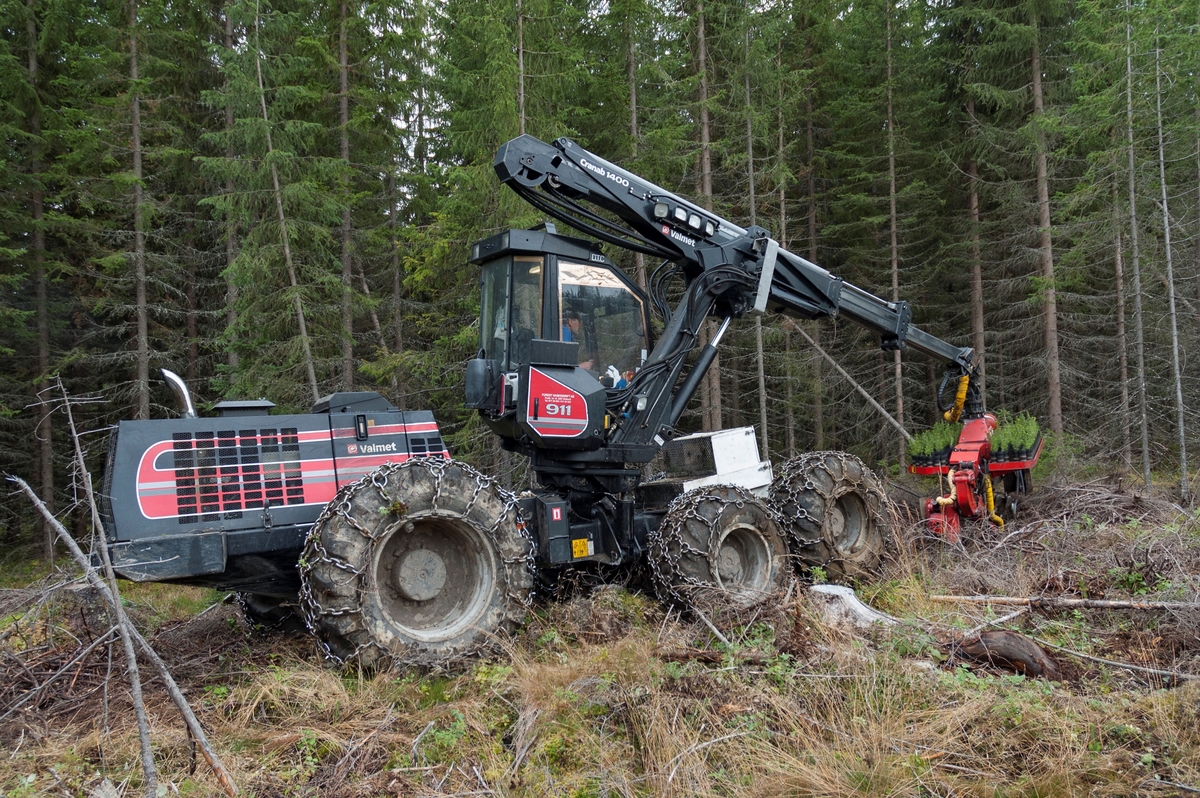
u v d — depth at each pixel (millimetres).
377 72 15453
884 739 3242
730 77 13445
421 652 4125
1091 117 12609
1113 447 12891
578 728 3424
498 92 10742
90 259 14008
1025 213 14383
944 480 7496
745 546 5531
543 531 5223
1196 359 14055
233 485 4273
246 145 12312
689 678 3822
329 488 4566
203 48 14828
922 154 16078
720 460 6469
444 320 14594
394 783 3072
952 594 5586
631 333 5969
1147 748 3254
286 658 4332
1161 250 12492
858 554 6402
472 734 3449
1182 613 4531
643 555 5688
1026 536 7078
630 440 5633
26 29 14227
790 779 3014
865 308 7238
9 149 13414
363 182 16375
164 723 3525
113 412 14781
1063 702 3652
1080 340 15773
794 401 16109
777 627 4379
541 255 5562
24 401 14188
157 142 15016
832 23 16938
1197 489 10023
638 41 13062
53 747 3326
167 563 3957
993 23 14734
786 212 17922
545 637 4504
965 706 3527
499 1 11234
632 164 12664
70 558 4113
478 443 12273
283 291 11992
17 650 4230
